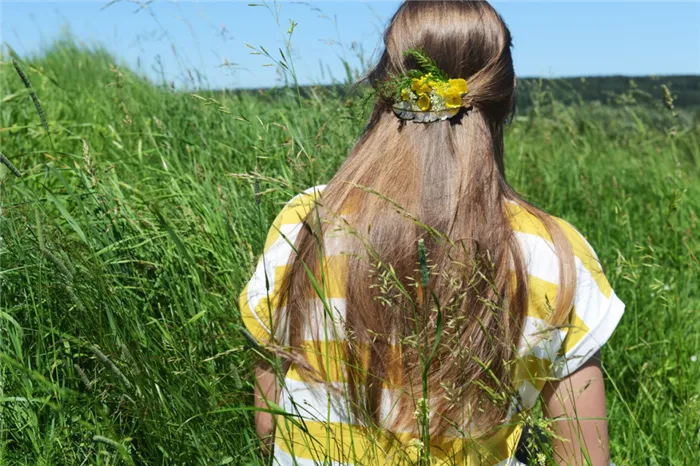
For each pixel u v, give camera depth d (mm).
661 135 5906
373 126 1388
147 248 2295
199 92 4121
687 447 2107
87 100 4676
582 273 1320
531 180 4922
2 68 4766
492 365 1265
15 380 1729
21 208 2023
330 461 1301
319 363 1331
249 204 2639
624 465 2154
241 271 2242
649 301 3172
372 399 1295
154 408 1632
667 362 2775
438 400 1269
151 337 1955
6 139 3455
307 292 1324
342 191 1331
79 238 2080
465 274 1245
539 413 1367
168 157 3219
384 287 1209
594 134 6355
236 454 1669
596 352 1341
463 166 1278
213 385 1764
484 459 1305
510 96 1362
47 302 1919
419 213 1266
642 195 4867
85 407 1687
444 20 1326
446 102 1287
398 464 1304
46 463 1613
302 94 3818
